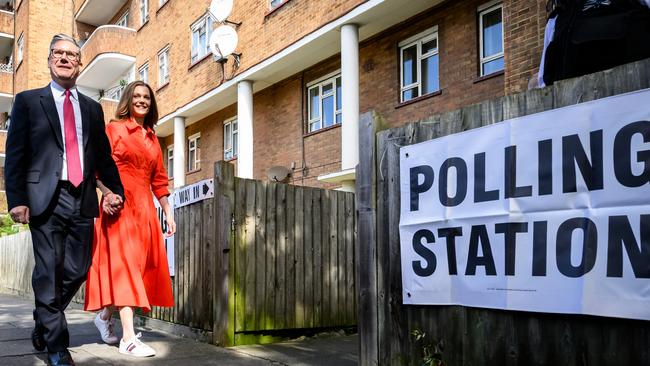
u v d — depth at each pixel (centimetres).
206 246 577
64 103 418
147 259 501
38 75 2964
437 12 1080
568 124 280
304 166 1434
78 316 752
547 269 282
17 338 541
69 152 414
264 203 583
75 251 419
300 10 1259
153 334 619
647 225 248
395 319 363
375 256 379
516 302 293
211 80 1641
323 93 1400
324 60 1368
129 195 488
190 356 481
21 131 398
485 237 311
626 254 254
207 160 1914
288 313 590
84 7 2739
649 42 344
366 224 387
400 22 1151
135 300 471
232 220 554
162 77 2086
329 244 636
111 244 475
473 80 1007
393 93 1178
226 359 472
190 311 598
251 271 565
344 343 571
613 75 267
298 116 1463
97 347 507
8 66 3419
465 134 327
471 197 321
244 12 1475
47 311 399
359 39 1237
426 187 348
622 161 258
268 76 1470
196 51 1795
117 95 2608
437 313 338
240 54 1488
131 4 2462
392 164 373
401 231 360
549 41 395
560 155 282
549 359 282
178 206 635
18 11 3259
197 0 1775
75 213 414
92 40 2442
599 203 265
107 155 452
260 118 1619
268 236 582
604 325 262
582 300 267
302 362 465
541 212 287
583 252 269
